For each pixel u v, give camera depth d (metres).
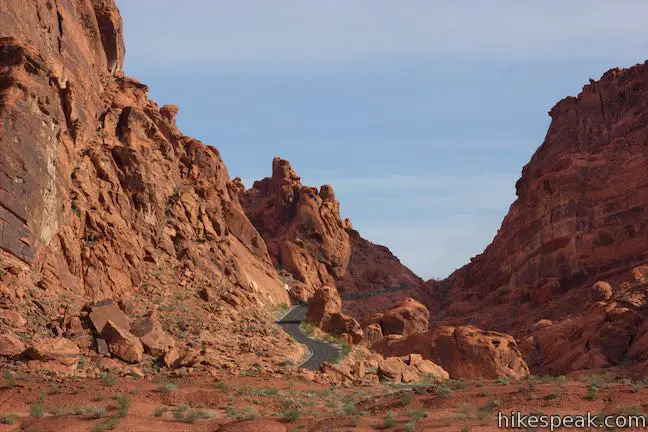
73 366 44.50
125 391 39.16
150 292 65.06
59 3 73.88
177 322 60.50
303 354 65.81
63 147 63.25
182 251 75.94
